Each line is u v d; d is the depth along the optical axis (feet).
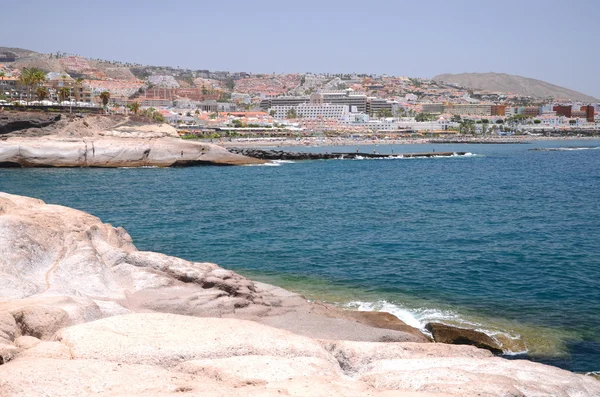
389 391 39.78
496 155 581.12
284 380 40.78
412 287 103.81
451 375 43.73
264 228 164.25
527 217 185.57
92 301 63.82
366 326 75.56
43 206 95.66
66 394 36.22
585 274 112.47
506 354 74.13
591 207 209.77
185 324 53.36
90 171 350.64
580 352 74.69
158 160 388.57
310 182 306.35
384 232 158.20
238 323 55.16
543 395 42.11
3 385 36.50
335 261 123.75
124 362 44.39
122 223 172.45
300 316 77.71
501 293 100.42
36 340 48.01
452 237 150.61
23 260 74.69
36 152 364.38
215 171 365.20
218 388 38.60
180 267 82.12
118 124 465.88
